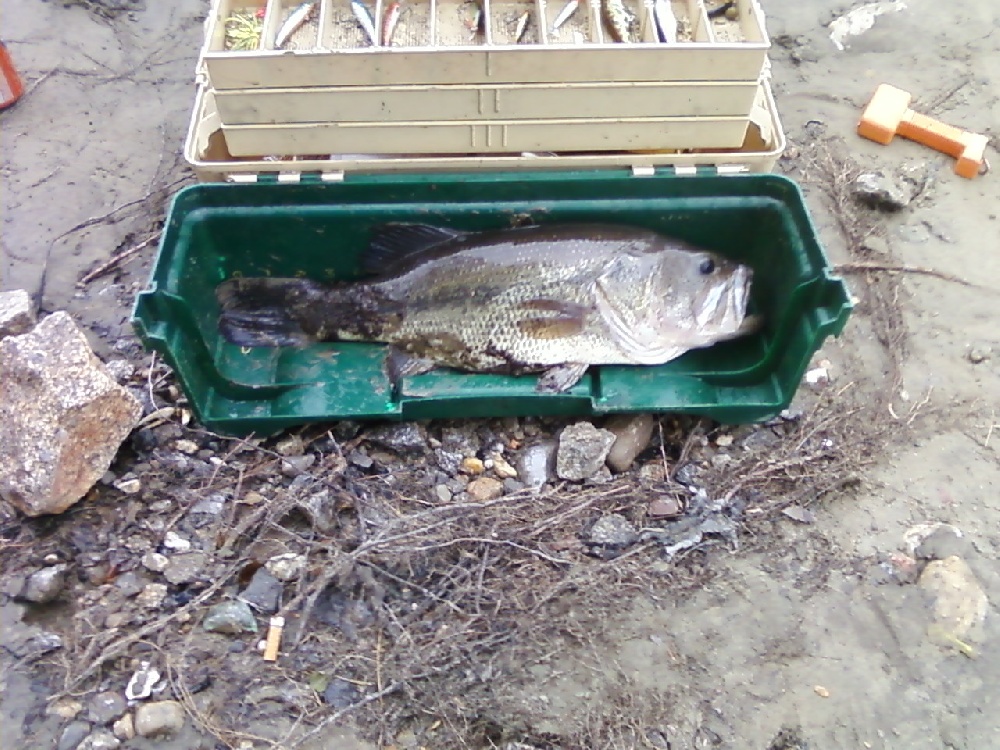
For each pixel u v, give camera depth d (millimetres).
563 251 696
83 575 621
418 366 723
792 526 652
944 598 610
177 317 629
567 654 586
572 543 634
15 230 848
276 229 716
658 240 708
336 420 687
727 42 688
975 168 882
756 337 735
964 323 778
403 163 692
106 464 649
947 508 664
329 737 555
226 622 592
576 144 697
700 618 605
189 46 1021
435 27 682
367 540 621
